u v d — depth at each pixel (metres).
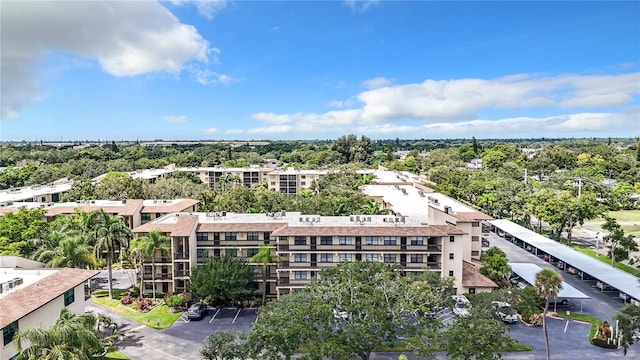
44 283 49.06
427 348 41.81
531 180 176.62
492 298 54.97
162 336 58.44
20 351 36.00
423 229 68.81
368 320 45.25
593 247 107.31
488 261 74.75
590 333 58.72
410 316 51.44
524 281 78.31
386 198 102.19
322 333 43.31
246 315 66.06
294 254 68.94
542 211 113.00
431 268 68.19
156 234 69.19
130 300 69.69
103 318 56.28
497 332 42.34
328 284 52.84
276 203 110.62
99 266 77.25
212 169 189.00
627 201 158.75
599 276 75.69
